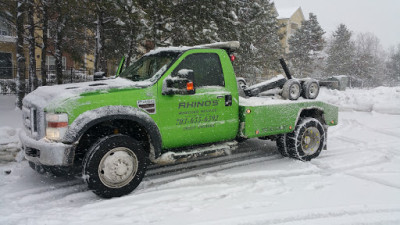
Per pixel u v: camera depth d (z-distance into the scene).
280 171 5.43
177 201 4.16
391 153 6.66
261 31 24.45
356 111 12.02
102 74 6.02
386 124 9.67
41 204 4.16
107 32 12.83
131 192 4.48
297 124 6.13
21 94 11.26
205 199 4.24
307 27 40.28
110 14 10.71
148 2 10.76
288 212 3.80
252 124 5.42
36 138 4.24
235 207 3.95
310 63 40.62
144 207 3.97
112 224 3.52
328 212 3.83
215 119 5.12
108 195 4.25
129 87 4.46
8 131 6.11
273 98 6.34
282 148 6.22
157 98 4.57
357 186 4.70
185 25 12.38
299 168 5.63
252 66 21.84
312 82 6.68
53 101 4.09
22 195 4.46
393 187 4.70
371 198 4.25
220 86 5.24
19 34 11.41
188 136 4.88
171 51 5.19
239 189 4.59
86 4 10.20
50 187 4.75
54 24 12.98
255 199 4.21
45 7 11.30
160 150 4.66
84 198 4.37
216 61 5.26
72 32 13.80
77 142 4.04
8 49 23.30
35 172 5.34
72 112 4.04
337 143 7.59
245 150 6.98
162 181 5.04
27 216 3.72
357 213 3.82
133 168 4.44
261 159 6.28
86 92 4.21
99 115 4.12
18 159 5.80
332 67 44.41
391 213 3.81
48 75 19.12
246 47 19.33
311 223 3.56
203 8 12.48
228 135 5.32
